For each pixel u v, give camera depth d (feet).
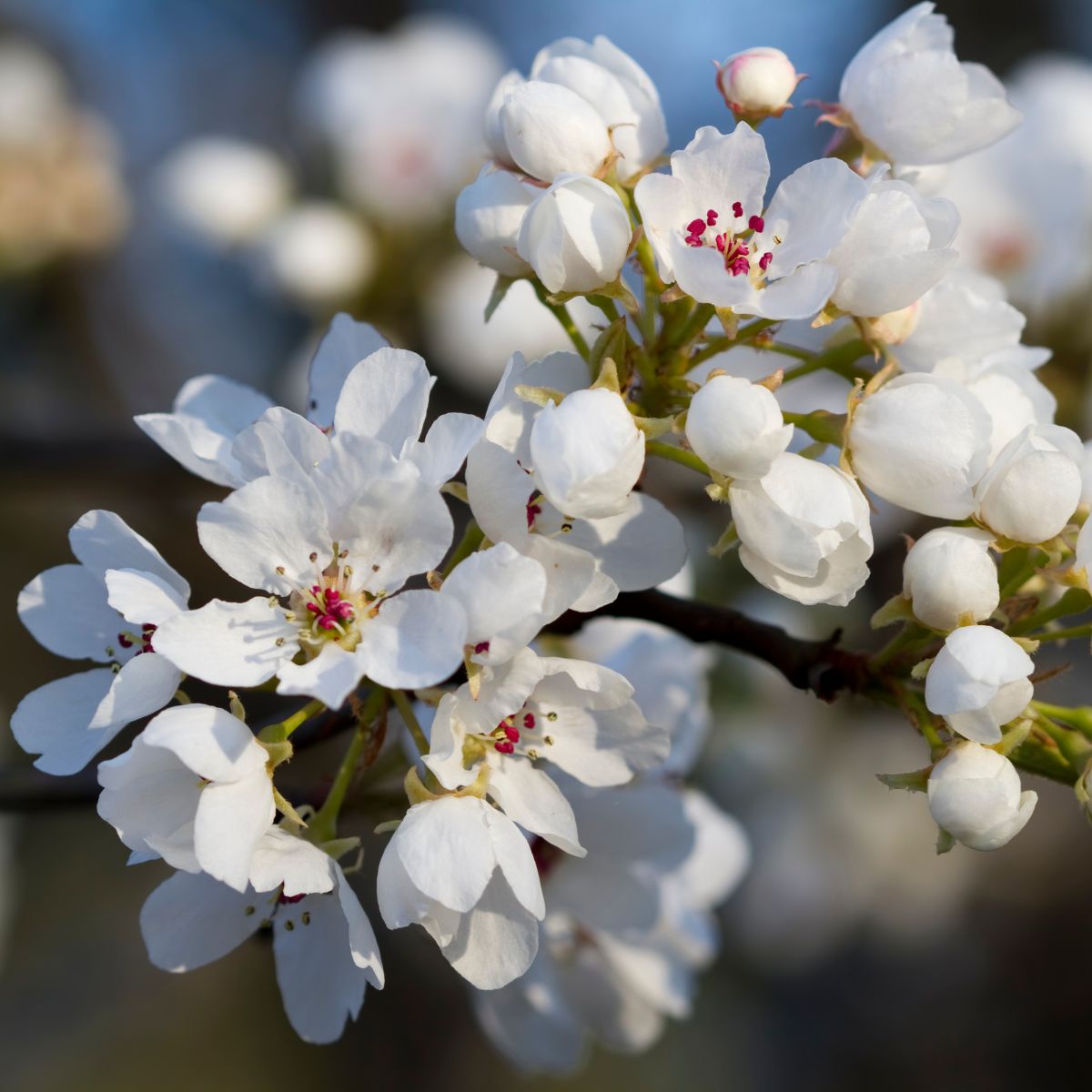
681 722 1.51
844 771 2.78
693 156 1.34
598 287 1.33
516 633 1.28
